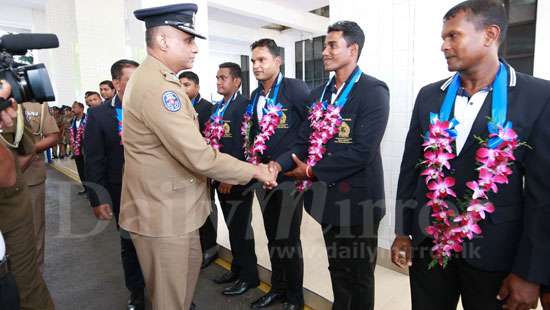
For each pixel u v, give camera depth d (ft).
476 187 3.36
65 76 25.46
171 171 4.58
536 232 3.07
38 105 7.14
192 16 4.74
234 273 8.14
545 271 3.03
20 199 4.49
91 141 6.73
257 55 6.42
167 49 4.56
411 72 7.38
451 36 3.35
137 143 4.52
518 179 3.33
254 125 7.12
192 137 4.33
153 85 4.29
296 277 6.66
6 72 3.38
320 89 5.76
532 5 15.61
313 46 47.09
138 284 6.95
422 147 4.00
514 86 3.32
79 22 19.48
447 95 3.69
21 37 3.48
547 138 3.03
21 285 4.43
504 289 3.36
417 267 4.05
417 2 7.14
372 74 7.82
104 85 13.23
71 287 8.14
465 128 3.52
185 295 4.96
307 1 31.12
